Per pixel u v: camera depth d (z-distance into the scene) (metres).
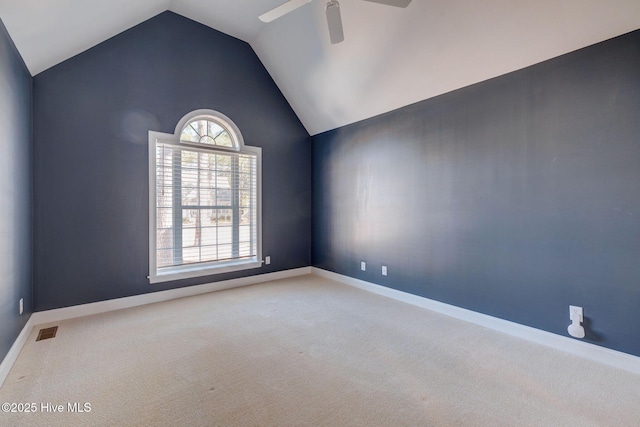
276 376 1.86
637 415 1.51
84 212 2.90
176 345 2.26
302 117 4.50
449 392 1.70
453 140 2.87
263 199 4.20
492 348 2.23
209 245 3.75
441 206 2.99
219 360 2.05
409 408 1.57
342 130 4.16
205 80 3.65
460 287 2.84
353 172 4.00
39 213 2.68
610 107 1.97
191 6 3.30
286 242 4.47
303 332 2.51
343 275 4.18
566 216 2.18
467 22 2.33
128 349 2.19
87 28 2.55
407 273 3.32
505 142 2.50
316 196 4.65
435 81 2.90
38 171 2.67
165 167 3.41
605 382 1.80
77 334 2.45
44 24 2.10
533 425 1.45
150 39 3.26
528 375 1.87
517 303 2.45
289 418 1.49
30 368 1.93
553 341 2.24
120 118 3.08
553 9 1.98
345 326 2.64
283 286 3.96
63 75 2.79
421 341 2.35
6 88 1.97
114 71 3.05
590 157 2.06
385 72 3.12
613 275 1.99
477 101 2.68
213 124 3.80
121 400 1.62
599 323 2.04
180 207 3.52
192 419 1.48
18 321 2.21
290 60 3.80
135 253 3.17
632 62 1.88
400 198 3.39
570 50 2.12
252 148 4.07
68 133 2.81
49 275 2.72
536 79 2.31
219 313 2.95
